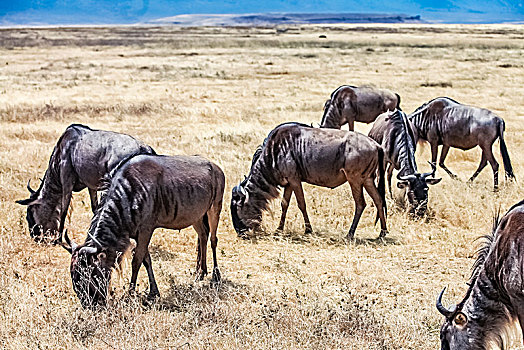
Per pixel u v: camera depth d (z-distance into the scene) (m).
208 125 21.19
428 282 8.99
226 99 27.38
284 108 24.66
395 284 8.90
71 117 22.59
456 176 14.74
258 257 10.19
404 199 12.34
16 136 19.09
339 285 8.84
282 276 9.26
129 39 88.62
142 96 28.14
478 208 12.22
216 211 9.08
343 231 11.39
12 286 8.41
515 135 19.34
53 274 9.25
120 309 7.48
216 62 47.59
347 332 7.12
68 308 7.76
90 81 34.69
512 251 5.59
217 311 7.64
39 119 22.16
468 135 13.95
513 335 5.97
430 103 14.59
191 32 123.06
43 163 15.80
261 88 31.22
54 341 6.87
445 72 38.16
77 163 10.27
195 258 10.12
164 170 8.13
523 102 25.75
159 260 9.91
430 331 7.20
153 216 7.98
